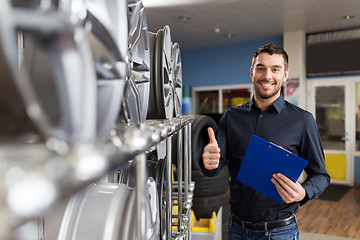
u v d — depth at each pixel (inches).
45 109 8.9
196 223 72.4
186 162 45.4
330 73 252.4
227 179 99.4
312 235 140.0
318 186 59.5
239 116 69.9
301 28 245.6
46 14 8.4
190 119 47.6
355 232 143.7
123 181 30.6
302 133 64.5
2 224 5.6
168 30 42.2
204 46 302.2
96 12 13.5
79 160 7.4
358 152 247.0
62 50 8.8
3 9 7.8
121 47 15.3
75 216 19.2
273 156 54.4
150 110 41.1
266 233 62.2
